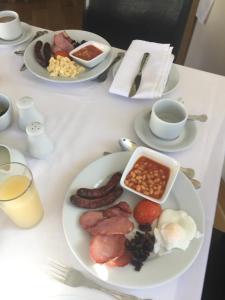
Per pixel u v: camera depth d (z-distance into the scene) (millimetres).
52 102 817
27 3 2477
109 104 816
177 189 608
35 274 526
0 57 938
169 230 536
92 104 816
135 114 792
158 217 572
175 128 676
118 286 494
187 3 1073
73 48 917
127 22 1189
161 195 599
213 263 819
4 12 970
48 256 546
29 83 866
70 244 534
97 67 878
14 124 759
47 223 587
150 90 803
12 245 559
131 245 521
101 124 768
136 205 592
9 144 717
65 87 857
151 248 524
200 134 740
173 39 1168
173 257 522
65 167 678
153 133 719
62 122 770
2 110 745
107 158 656
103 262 510
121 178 610
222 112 792
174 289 510
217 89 852
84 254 526
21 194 516
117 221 547
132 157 637
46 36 958
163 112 730
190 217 564
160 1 1103
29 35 991
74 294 503
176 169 619
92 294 502
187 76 886
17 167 561
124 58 882
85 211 578
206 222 595
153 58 880
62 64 847
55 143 723
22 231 577
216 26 1477
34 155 684
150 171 630
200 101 818
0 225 583
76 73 851
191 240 538
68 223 558
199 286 517
